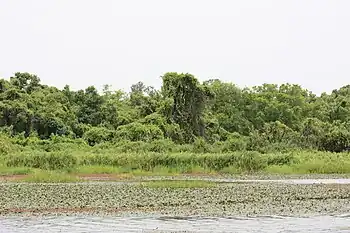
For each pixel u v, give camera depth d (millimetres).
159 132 65438
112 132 67312
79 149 57625
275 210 22312
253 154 51469
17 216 20219
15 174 42906
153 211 21844
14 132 66000
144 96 86438
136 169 47562
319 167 50906
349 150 67438
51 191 29719
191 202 24953
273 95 101375
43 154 46531
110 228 17703
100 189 31109
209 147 60094
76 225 18219
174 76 72625
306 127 69812
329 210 22359
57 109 70625
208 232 17047
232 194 28719
